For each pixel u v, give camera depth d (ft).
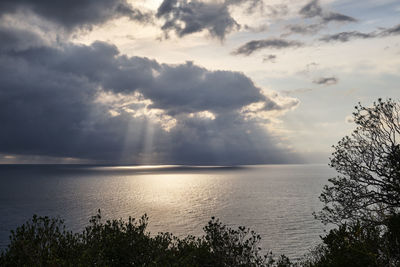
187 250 36.88
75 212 447.42
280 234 319.47
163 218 416.87
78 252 29.96
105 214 436.76
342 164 50.78
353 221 45.91
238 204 571.69
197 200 636.89
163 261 32.45
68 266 27.09
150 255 34.01
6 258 27.99
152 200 629.10
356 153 50.29
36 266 26.61
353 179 49.14
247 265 36.60
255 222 391.86
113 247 33.78
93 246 31.76
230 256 37.14
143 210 487.61
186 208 518.78
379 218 45.29
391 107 48.24
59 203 559.38
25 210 465.88
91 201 595.88
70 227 328.49
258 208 518.78
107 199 634.43
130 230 36.52
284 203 579.48
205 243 37.96
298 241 286.66
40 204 541.75
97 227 35.65
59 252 29.96
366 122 49.70
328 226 359.87
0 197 652.89
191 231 330.54
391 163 46.24
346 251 36.73
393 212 43.57
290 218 419.95
